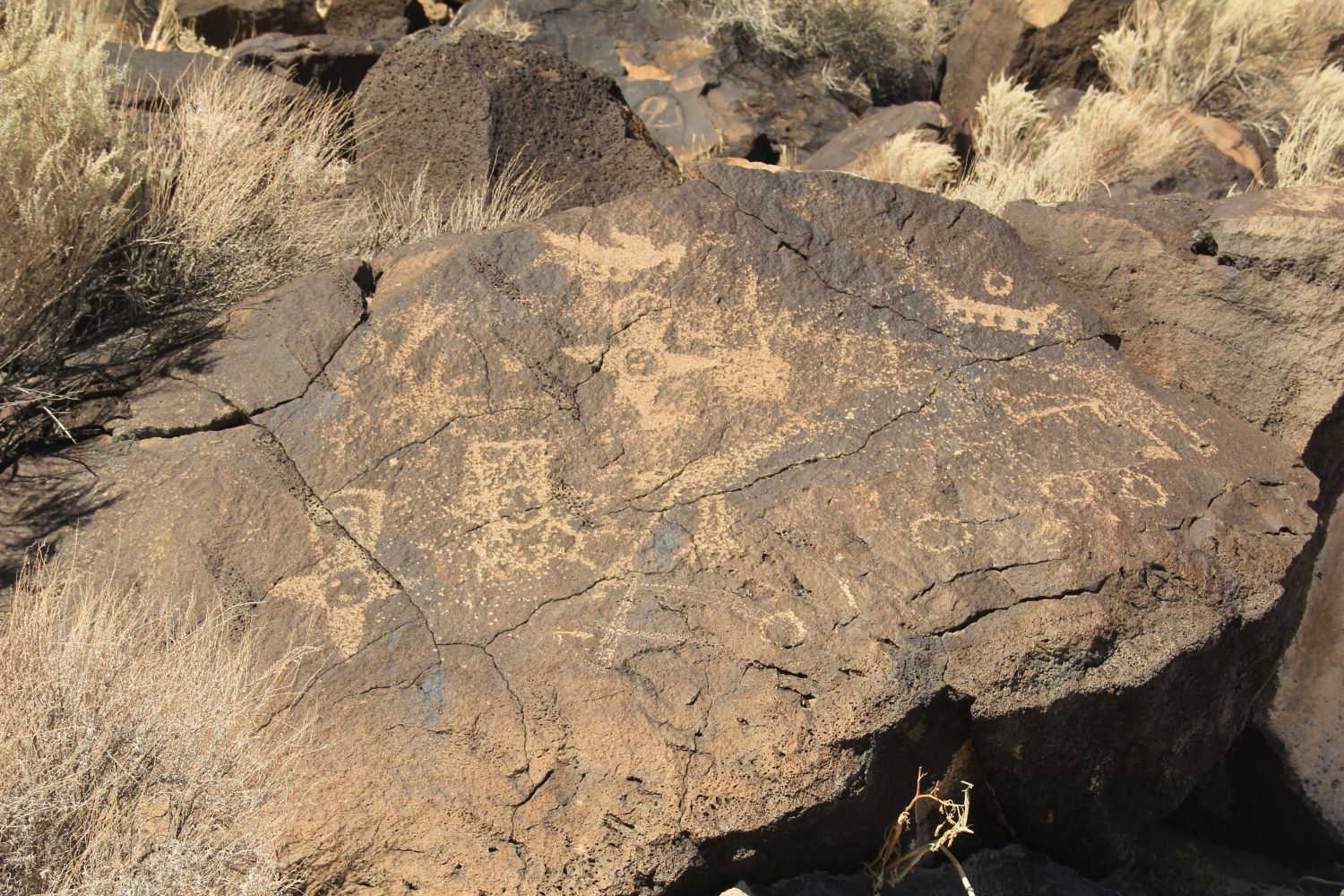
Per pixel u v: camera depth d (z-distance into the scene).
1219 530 3.41
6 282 4.01
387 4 8.82
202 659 2.98
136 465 3.49
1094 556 3.26
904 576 3.21
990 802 3.42
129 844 2.73
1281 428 4.05
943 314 3.87
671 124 8.40
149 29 8.14
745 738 3.00
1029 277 4.05
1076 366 3.82
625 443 3.49
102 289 4.36
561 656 3.10
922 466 3.45
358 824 2.91
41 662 2.88
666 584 3.21
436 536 3.31
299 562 3.28
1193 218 4.30
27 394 3.79
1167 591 3.28
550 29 8.85
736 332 3.72
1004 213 4.52
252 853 2.72
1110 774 3.40
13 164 4.12
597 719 3.01
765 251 3.89
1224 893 3.89
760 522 3.31
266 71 6.39
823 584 3.20
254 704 3.03
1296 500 3.58
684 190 4.00
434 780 2.96
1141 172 7.27
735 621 3.14
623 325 3.71
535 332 3.67
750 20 8.95
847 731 3.01
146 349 3.96
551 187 5.59
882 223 4.04
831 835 3.12
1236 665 3.41
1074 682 3.15
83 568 3.27
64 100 4.34
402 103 5.66
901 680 3.05
